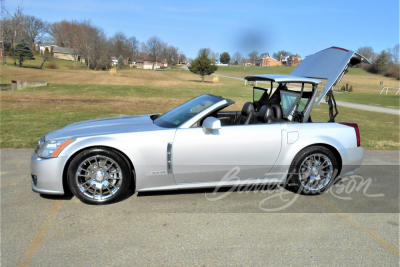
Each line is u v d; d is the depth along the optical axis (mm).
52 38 104188
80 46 81812
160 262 2393
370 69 98000
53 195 3629
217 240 2750
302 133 3756
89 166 3330
